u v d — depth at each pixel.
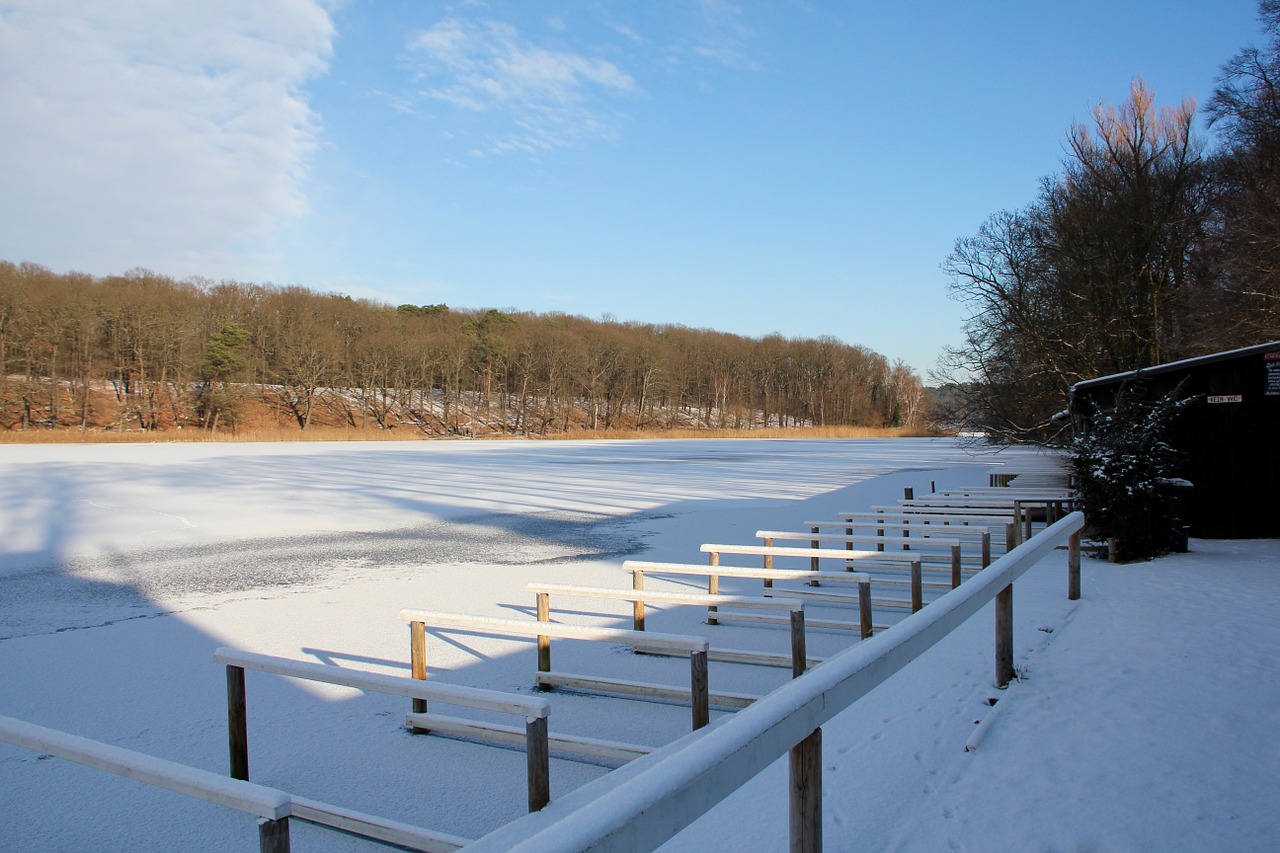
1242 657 5.34
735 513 18.14
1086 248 27.41
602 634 5.14
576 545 13.62
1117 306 26.39
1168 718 4.32
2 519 16.86
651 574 11.09
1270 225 21.02
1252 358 11.39
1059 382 28.06
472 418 86.25
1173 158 27.09
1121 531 9.64
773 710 2.23
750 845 3.29
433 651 7.37
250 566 11.71
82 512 18.02
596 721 5.51
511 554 12.73
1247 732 4.09
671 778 1.80
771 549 8.85
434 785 4.55
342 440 62.50
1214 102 23.59
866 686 2.76
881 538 11.09
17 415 64.25
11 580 10.73
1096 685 4.89
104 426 65.25
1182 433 11.66
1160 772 3.69
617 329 112.19
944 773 3.83
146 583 10.48
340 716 5.69
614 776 4.19
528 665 6.90
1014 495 13.36
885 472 31.17
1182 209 26.02
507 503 20.25
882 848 3.17
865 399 114.38
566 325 108.62
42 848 3.91
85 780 4.72
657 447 57.25
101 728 5.49
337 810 4.03
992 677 5.18
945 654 5.77
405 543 13.90
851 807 3.55
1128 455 9.76
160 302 72.38
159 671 6.76
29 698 6.09
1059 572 9.01
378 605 9.20
